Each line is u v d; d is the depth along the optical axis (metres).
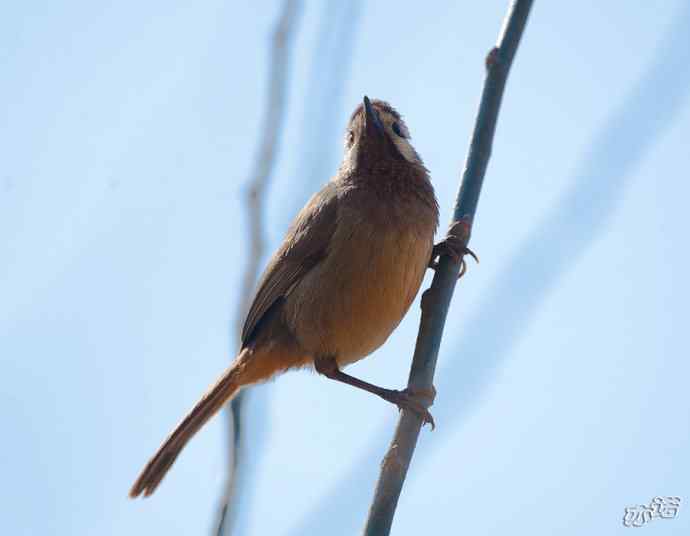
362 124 11.08
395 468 7.45
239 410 6.85
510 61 8.97
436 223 10.98
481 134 9.04
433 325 8.70
